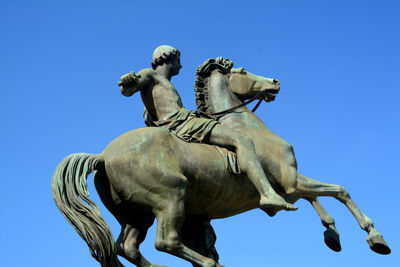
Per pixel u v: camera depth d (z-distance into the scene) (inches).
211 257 199.9
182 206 181.8
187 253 180.4
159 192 180.5
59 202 176.9
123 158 181.9
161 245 178.1
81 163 182.1
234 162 194.1
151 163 181.6
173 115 202.2
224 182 193.0
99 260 174.4
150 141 185.3
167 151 186.1
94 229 174.2
